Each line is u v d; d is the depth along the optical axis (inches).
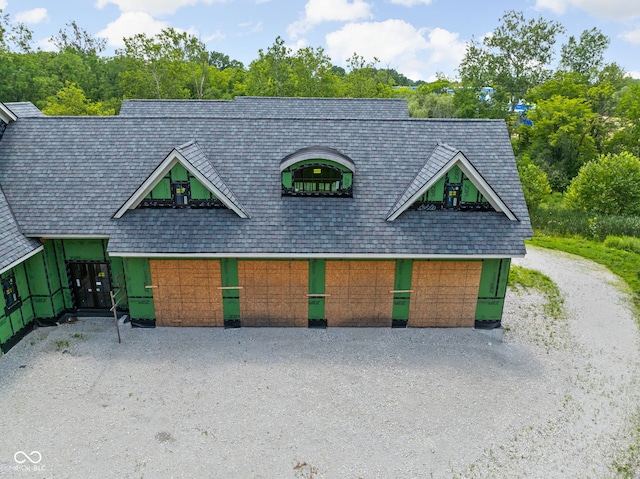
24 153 652.7
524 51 2160.4
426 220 602.2
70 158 649.0
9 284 570.3
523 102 2325.3
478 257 579.5
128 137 673.0
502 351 596.1
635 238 1054.4
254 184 628.7
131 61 1913.1
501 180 637.3
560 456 429.7
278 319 629.0
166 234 581.6
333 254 573.6
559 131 1828.2
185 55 2148.1
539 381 537.3
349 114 964.0
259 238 581.9
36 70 2183.8
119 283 629.0
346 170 609.6
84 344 589.0
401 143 675.4
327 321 631.8
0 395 492.1
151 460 413.1
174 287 610.5
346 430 454.0
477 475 406.9
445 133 689.6
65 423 454.6
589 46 2310.5
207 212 603.5
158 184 593.0
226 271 601.9
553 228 1137.4
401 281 612.1
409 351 586.9
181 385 514.6
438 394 509.4
